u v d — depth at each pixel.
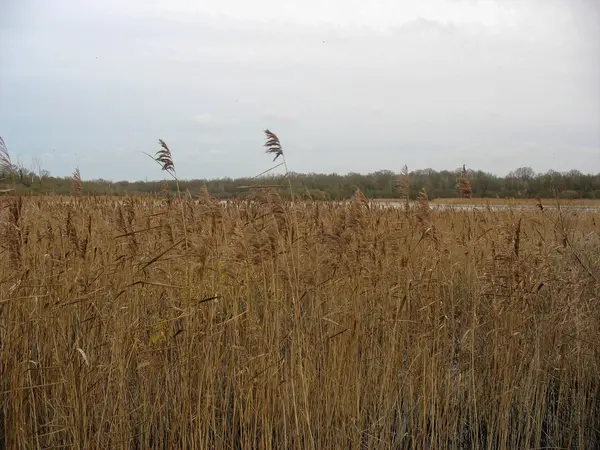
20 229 5.62
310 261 6.50
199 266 5.69
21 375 5.14
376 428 6.28
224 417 5.77
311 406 5.97
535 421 6.56
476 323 7.14
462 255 8.37
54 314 5.57
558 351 7.29
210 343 5.59
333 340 6.27
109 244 7.39
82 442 5.35
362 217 6.81
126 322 5.91
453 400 6.61
